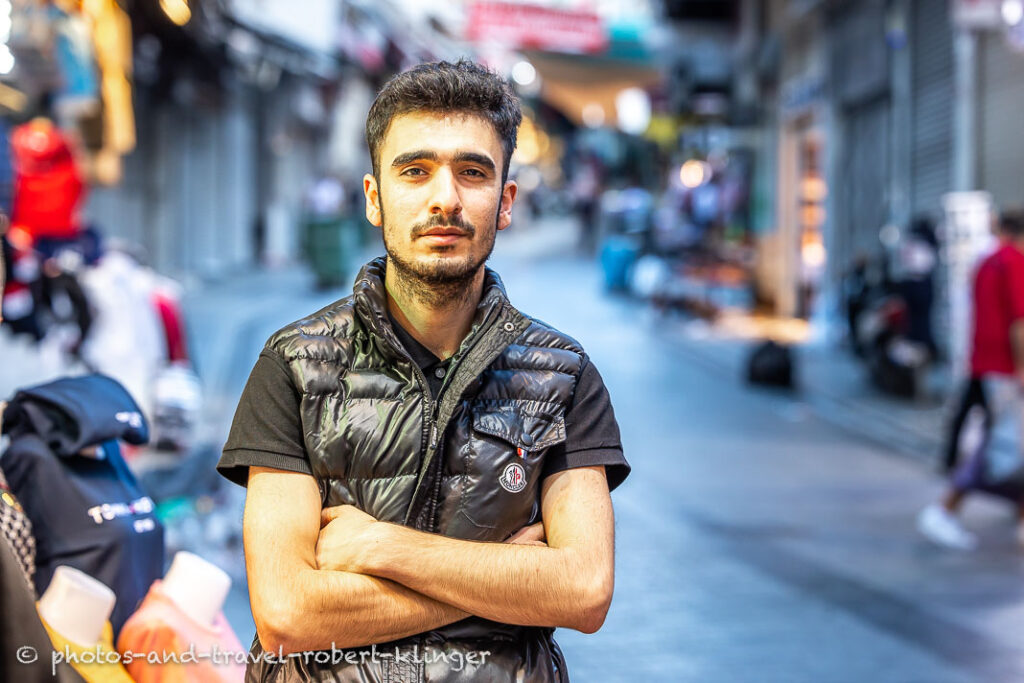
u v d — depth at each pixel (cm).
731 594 581
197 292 1820
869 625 539
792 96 1970
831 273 1753
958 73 1288
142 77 1515
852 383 1347
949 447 814
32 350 683
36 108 753
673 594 578
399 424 195
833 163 1748
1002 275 767
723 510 768
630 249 2328
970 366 790
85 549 272
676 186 2639
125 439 292
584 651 493
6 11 505
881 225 1548
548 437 202
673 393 1277
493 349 198
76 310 615
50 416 279
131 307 639
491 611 192
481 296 206
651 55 2780
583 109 3300
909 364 1229
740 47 2227
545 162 5866
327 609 187
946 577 629
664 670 470
